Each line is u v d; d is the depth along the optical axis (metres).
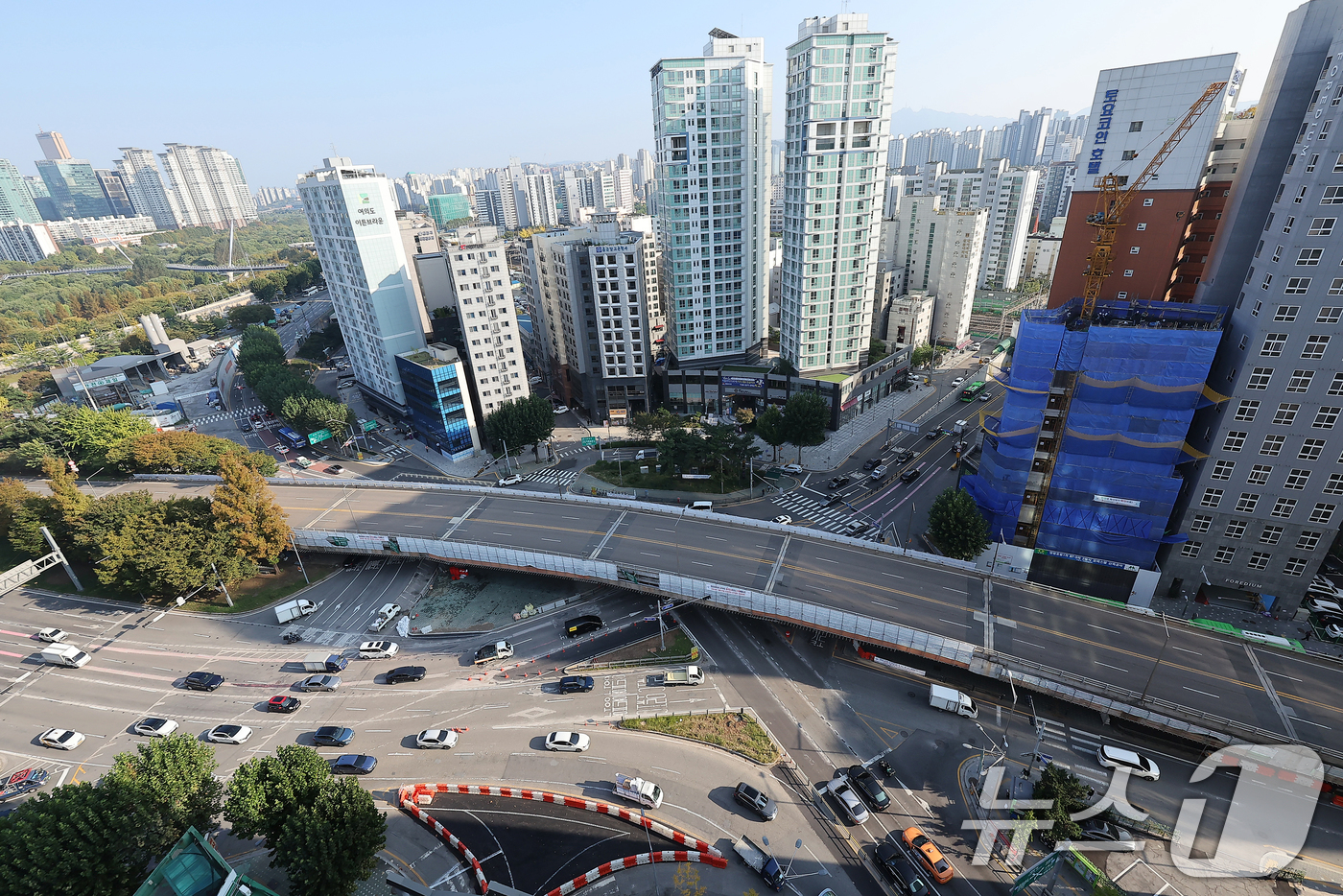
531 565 85.44
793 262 134.12
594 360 147.38
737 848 52.81
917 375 169.62
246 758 64.06
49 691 74.56
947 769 59.94
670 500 115.38
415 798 58.06
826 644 77.56
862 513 107.88
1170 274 85.50
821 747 62.81
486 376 135.00
